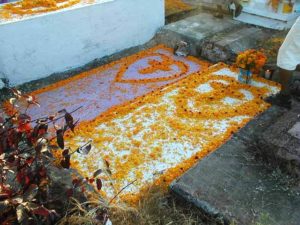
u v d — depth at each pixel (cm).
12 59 651
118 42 818
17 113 303
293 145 404
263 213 353
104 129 526
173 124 525
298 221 345
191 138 496
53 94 653
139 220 345
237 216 351
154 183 402
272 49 714
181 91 616
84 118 575
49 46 693
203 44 771
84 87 676
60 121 555
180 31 831
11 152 278
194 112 553
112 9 766
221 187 388
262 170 412
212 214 357
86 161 461
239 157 437
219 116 543
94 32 757
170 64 759
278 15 799
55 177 372
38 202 288
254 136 480
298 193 378
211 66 714
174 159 460
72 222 295
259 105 570
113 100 629
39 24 661
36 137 280
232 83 641
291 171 400
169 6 1009
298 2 775
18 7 714
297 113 468
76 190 336
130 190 411
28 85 680
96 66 768
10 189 270
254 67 610
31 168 281
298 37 499
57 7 709
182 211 375
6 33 625
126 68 744
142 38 869
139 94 646
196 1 1015
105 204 330
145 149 479
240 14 875
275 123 450
